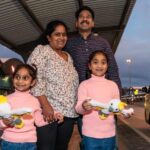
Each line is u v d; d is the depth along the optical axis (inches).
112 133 60.2
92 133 59.5
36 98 60.7
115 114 60.4
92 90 60.4
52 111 60.5
